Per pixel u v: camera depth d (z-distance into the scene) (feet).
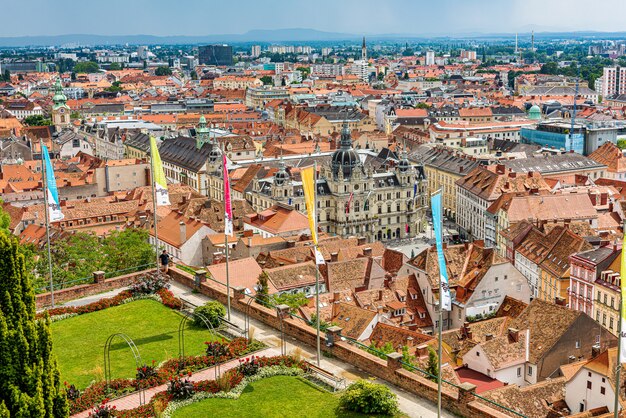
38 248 573.74
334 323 465.47
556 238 625.82
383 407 238.89
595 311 533.96
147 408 239.50
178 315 327.06
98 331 311.06
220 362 276.00
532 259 636.89
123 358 284.00
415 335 425.28
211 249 642.22
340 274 547.08
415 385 252.21
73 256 502.79
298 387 258.57
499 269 529.86
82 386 261.65
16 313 199.41
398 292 534.78
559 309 421.59
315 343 289.94
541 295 620.90
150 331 310.04
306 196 288.30
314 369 269.85
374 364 265.95
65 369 275.80
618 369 213.25
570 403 345.10
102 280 362.33
